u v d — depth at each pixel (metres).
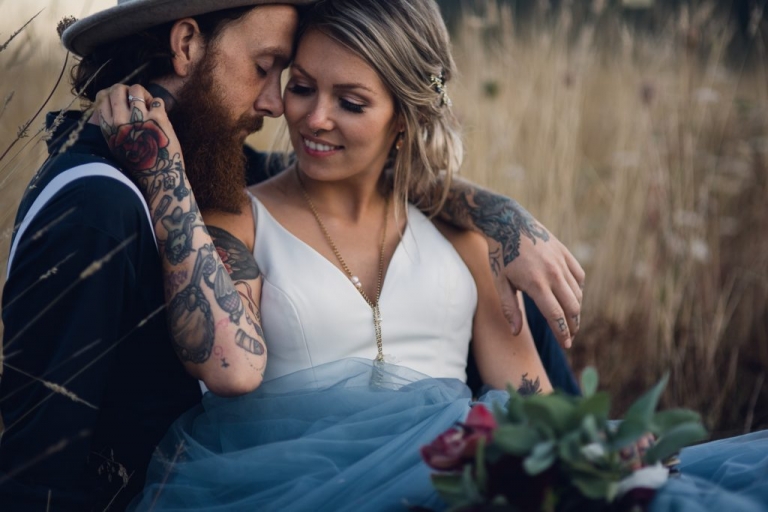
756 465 1.72
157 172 1.83
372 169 2.19
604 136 4.90
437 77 2.16
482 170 3.95
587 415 1.34
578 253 3.96
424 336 2.15
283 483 1.73
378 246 2.22
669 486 1.53
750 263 3.85
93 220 1.70
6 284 1.74
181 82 1.96
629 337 3.58
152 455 1.84
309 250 2.10
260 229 2.12
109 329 1.71
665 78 4.55
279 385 1.93
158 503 1.73
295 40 2.05
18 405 1.70
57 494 1.66
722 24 4.52
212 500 1.73
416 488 1.64
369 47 2.00
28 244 1.72
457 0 5.19
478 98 4.24
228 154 2.01
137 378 1.85
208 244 1.83
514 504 1.32
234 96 1.98
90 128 1.91
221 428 1.86
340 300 2.06
